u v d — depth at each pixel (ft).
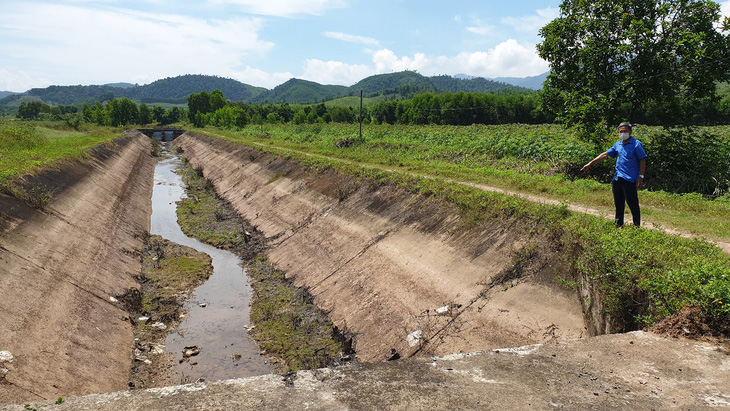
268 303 50.21
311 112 355.77
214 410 11.10
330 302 48.11
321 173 87.92
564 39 67.97
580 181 56.39
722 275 18.45
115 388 32.78
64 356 32.35
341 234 61.52
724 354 14.42
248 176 117.08
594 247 26.71
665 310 18.44
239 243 73.61
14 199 52.21
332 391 12.31
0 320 31.35
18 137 92.43
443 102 300.20
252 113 422.41
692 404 11.68
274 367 37.81
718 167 54.19
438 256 44.29
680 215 37.88
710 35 59.16
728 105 159.22
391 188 63.93
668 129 62.34
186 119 447.42
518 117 256.73
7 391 25.63
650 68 60.29
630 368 13.84
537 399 12.01
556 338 27.61
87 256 51.93
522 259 35.37
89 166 96.17
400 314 39.81
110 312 43.24
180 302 50.75
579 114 64.54
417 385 12.73
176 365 37.88
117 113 362.53
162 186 127.85
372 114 357.00
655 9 61.67
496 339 30.91
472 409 11.47
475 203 47.34
